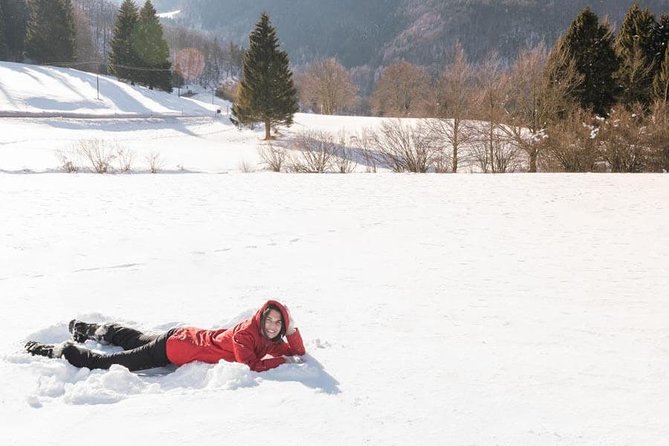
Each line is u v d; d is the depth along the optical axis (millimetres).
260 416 3322
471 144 30062
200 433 3125
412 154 30359
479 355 4395
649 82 38125
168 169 31016
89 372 4078
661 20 42688
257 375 3955
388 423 3256
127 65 96375
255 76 55469
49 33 94125
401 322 5258
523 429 3201
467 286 6648
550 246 9078
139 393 3748
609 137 27406
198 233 10039
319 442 3039
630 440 3088
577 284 6770
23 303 5887
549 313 5609
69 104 70750
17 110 63281
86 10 176750
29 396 3549
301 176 21531
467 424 3254
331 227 10703
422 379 3898
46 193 15688
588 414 3396
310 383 3820
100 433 3139
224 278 6988
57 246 8891
